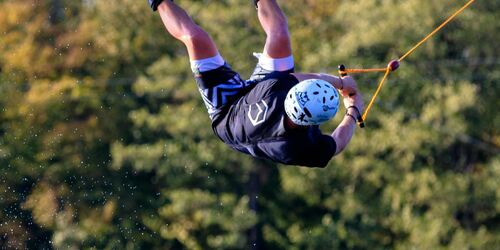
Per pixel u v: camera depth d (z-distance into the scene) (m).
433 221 90.31
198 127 93.56
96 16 99.56
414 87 93.75
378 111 94.12
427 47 93.06
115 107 94.62
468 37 93.50
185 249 89.94
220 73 25.92
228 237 89.88
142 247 85.56
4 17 86.56
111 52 95.75
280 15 26.33
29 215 72.75
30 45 86.19
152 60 104.44
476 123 94.25
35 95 82.94
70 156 82.06
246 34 96.25
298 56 99.44
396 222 93.06
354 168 92.94
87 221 75.50
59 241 72.56
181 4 101.25
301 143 25.03
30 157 77.12
